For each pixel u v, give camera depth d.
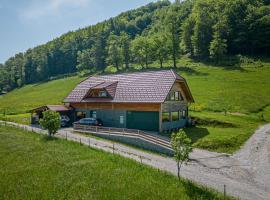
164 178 23.84
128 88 49.94
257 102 69.44
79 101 54.12
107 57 153.12
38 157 29.34
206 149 36.97
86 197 19.69
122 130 42.47
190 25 153.38
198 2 176.88
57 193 20.25
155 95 45.22
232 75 98.44
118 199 19.59
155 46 125.12
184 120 51.78
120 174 24.31
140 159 30.52
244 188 23.83
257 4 161.00
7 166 26.34
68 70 198.38
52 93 118.06
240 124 51.19
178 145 24.22
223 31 140.00
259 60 116.94
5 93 184.38
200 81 93.19
